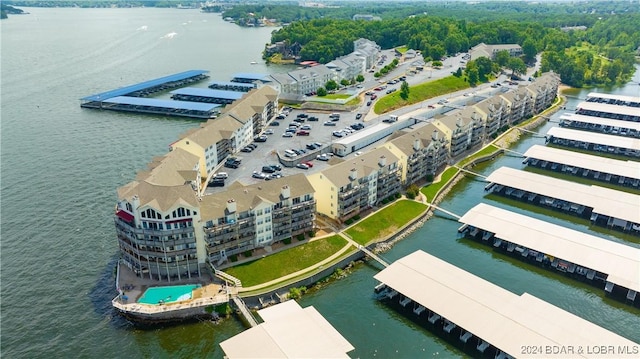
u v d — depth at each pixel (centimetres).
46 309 11706
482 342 10981
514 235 14962
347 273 13700
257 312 11575
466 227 16162
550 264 14200
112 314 11612
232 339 10181
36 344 10675
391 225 15912
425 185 18950
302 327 10588
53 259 13575
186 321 11531
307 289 12938
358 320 11812
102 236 14738
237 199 13288
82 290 12381
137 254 12350
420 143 18412
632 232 16212
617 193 17862
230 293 12062
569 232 15075
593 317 12038
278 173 18000
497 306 11400
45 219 15600
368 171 15900
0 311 11575
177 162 15175
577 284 13362
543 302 11581
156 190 12288
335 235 14812
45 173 18988
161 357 10512
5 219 15512
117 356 10475
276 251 13738
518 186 18575
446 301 11612
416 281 12362
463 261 14412
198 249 12662
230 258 13288
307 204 14238
